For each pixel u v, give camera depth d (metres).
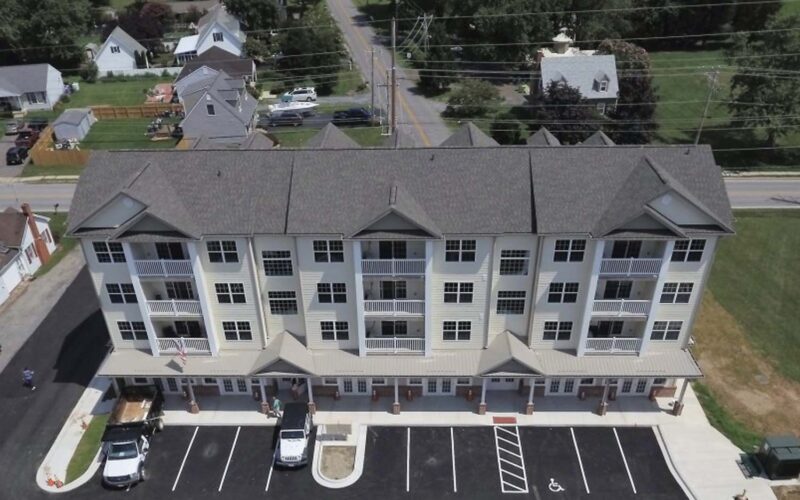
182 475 38.66
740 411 42.47
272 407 42.84
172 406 43.50
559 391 43.69
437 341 42.28
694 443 40.16
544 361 41.09
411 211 37.25
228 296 40.47
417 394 43.94
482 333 41.88
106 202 37.12
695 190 38.19
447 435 41.09
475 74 107.12
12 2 110.62
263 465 39.31
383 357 41.84
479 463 39.19
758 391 44.09
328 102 97.44
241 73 100.94
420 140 82.19
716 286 55.28
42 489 37.69
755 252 60.38
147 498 37.22
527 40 105.56
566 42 98.69
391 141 49.56
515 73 105.38
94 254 39.00
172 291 41.91
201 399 44.03
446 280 39.69
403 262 38.12
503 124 85.62
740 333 49.50
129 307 41.16
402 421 42.06
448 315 41.12
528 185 38.81
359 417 42.41
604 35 111.12
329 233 37.53
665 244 37.03
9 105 97.06
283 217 38.31
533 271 39.38
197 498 37.25
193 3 145.38
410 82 104.62
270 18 120.81
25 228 57.03
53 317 52.22
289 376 40.69
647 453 39.72
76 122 84.69
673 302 40.22
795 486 37.28
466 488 37.66
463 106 89.06
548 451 39.91
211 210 38.53
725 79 105.62
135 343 42.88
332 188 38.81
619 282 40.59
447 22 118.25
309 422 41.34
